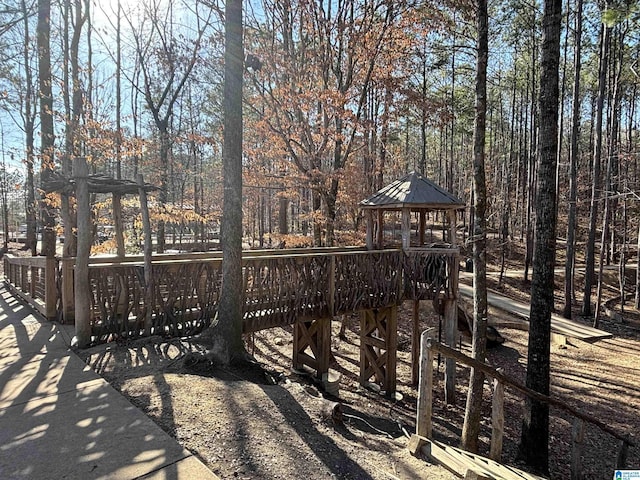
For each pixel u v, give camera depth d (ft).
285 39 38.86
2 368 14.44
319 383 25.84
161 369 14.97
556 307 52.01
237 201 16.42
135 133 55.31
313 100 34.53
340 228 45.16
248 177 37.78
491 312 46.32
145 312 18.47
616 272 64.49
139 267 18.61
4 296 30.04
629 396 28.53
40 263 23.38
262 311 21.99
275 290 22.56
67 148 33.99
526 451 19.57
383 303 27.61
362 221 45.27
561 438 23.71
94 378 13.70
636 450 22.11
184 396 12.84
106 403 11.85
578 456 17.53
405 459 12.34
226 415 11.96
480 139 18.52
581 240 82.02
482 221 18.43
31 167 37.24
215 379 14.65
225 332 16.24
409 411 25.26
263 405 13.02
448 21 30.45
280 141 36.88
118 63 48.34
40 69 32.63
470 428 18.21
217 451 9.96
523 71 69.26
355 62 38.17
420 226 33.83
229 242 16.34
